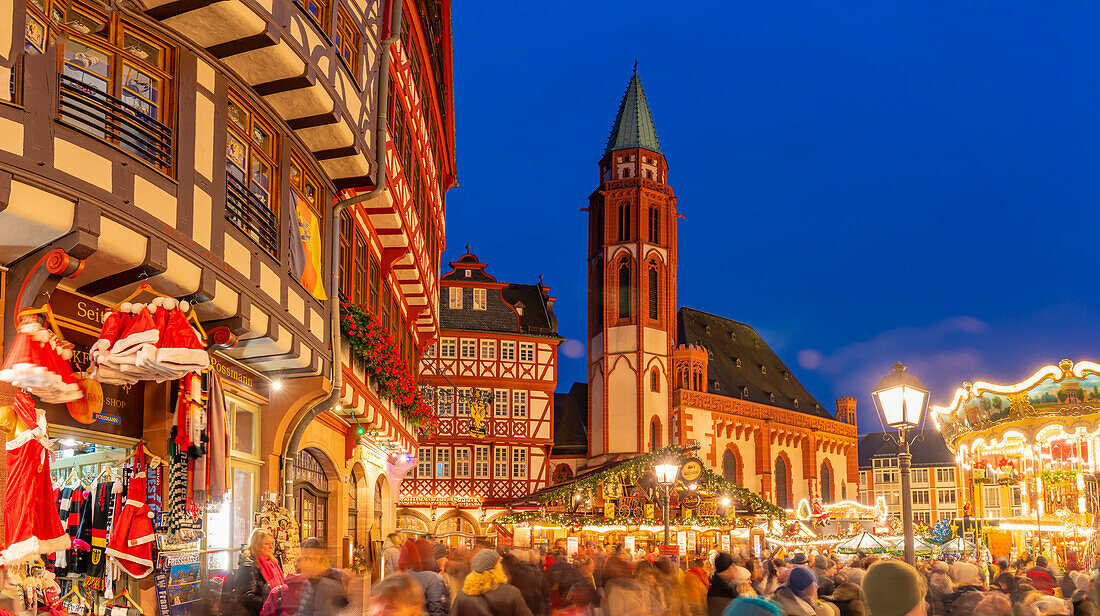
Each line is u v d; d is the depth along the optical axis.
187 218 9.12
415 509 54.03
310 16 11.21
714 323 93.00
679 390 75.62
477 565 7.89
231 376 11.80
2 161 6.82
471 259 58.62
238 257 10.27
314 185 13.71
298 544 13.15
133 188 8.19
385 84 14.80
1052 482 28.84
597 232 78.31
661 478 21.98
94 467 9.53
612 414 73.56
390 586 6.34
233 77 10.54
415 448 28.45
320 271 13.73
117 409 9.09
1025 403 28.41
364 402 17.33
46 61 7.31
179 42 9.45
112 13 8.77
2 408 7.14
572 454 74.88
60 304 8.35
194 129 9.46
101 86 8.66
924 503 111.94
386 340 17.97
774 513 40.28
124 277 8.58
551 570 11.41
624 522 38.41
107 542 9.05
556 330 58.75
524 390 57.09
